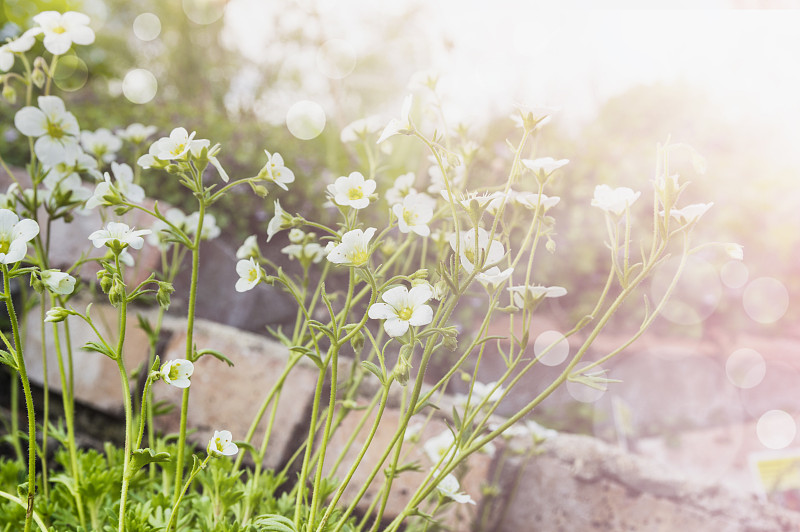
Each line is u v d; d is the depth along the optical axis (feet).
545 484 1.64
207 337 1.75
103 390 1.76
